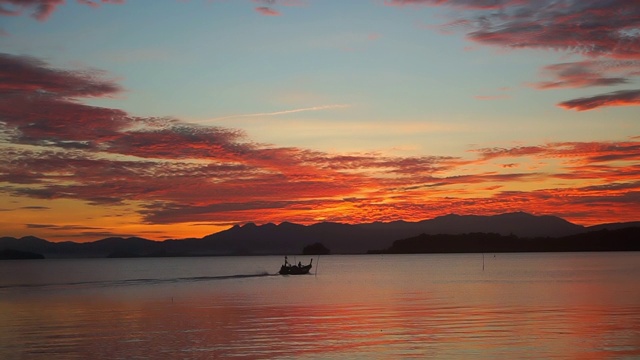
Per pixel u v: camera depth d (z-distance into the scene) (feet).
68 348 112.37
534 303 183.01
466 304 183.21
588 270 455.63
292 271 440.45
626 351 101.65
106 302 209.97
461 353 101.30
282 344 112.57
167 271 604.49
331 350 105.81
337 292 250.57
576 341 110.63
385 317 151.23
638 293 220.02
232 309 179.22
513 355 99.25
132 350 109.40
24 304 204.23
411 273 465.47
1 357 104.83
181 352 106.83
